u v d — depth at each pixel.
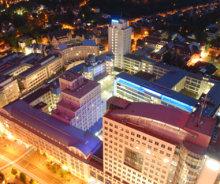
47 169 187.38
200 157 114.94
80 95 191.38
